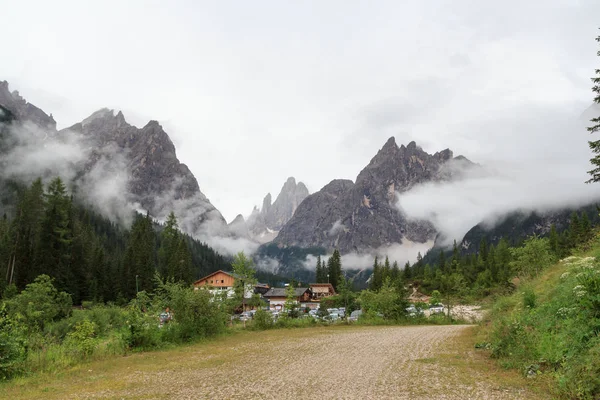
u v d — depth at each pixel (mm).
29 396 10891
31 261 74062
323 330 31453
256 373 13367
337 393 10383
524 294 19047
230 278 93812
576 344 10453
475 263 123188
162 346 20828
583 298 11594
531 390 9992
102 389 11477
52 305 37250
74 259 84500
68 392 11227
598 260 17547
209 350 19797
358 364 14766
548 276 22953
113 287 87188
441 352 17234
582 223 87562
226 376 12953
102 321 31391
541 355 11938
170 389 11242
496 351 14844
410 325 37875
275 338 25188
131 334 19922
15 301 34406
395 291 42500
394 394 10141
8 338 14109
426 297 102562
